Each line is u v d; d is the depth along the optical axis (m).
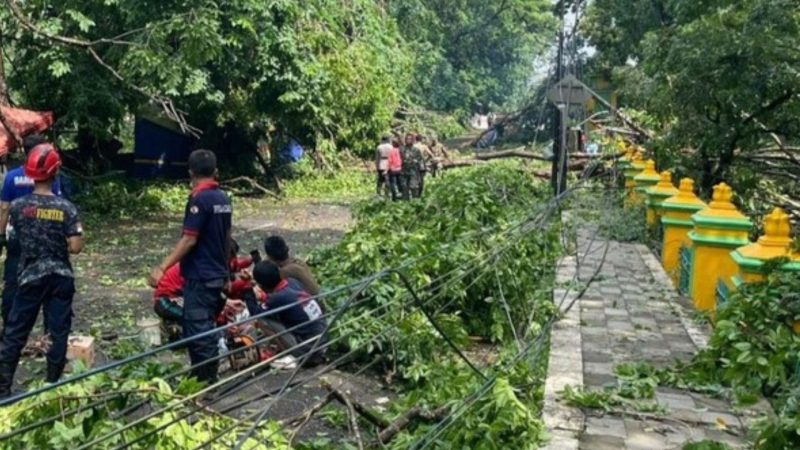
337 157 27.17
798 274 6.17
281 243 7.55
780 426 4.02
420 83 43.19
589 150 24.23
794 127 12.98
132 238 15.29
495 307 8.12
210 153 6.25
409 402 5.63
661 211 12.33
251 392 6.10
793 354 5.37
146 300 9.81
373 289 7.41
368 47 26.56
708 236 8.03
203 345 6.01
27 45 17.39
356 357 7.12
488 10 52.12
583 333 7.30
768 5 12.08
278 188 23.70
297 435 5.39
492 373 5.76
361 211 12.56
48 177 6.08
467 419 4.73
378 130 26.59
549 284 9.26
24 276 5.99
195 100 20.84
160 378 4.14
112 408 3.88
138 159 23.42
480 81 51.78
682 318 7.84
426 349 6.98
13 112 15.03
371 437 5.33
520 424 4.62
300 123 22.81
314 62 21.45
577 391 5.56
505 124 42.38
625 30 30.23
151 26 13.48
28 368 6.86
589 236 13.36
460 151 39.03
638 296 8.87
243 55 20.05
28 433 3.60
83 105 17.70
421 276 7.68
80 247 6.18
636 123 21.00
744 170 13.84
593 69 33.50
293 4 20.33
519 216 11.90
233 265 7.64
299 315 6.84
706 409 5.38
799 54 12.13
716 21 12.77
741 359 5.43
